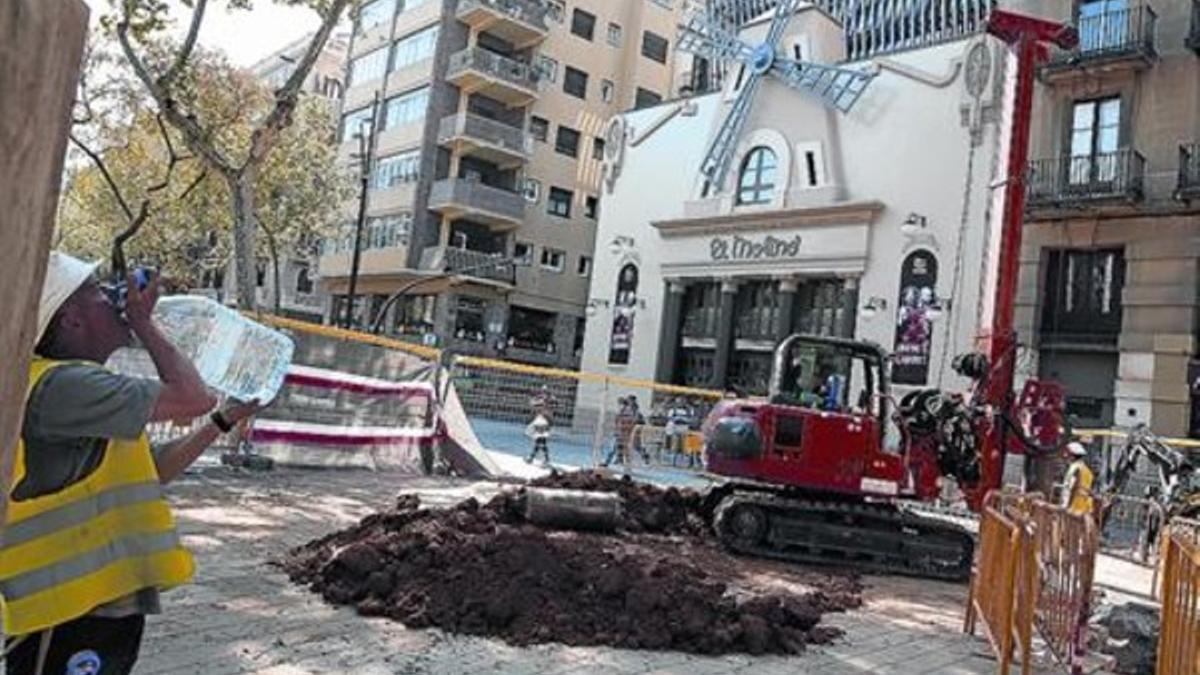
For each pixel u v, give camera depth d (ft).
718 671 17.67
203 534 24.61
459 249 131.75
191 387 7.37
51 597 7.22
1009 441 33.12
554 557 20.66
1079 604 18.65
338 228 124.88
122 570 7.61
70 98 3.61
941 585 32.09
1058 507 20.98
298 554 22.75
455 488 39.01
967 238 76.54
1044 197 69.00
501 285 132.87
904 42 91.40
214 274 131.54
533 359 138.82
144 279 7.39
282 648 16.16
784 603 21.81
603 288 111.04
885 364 34.81
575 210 143.33
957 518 40.78
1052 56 69.67
